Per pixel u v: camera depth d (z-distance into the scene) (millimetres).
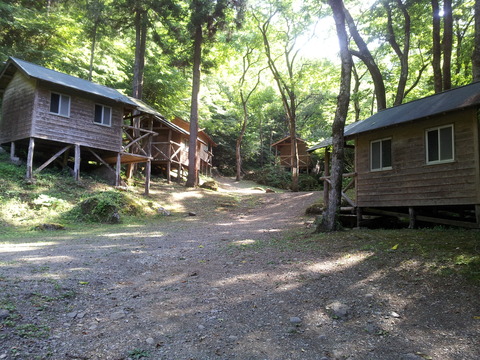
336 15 10281
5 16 20094
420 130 11031
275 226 13062
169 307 4480
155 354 3275
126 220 14672
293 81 29516
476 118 9352
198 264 6715
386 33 19344
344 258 6715
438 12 15312
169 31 24188
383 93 16484
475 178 9367
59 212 13719
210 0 22375
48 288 4750
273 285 5387
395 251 6785
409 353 3369
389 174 12023
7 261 6227
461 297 4574
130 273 5996
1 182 14438
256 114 42031
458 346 3484
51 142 17672
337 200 9945
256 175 40219
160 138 27891
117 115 19266
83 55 23203
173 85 27250
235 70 34656
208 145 39250
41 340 3367
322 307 4527
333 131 10219
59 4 22297
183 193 21938
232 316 4250
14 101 17406
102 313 4176
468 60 18297
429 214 12367
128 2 21438
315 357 3307
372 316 4242
